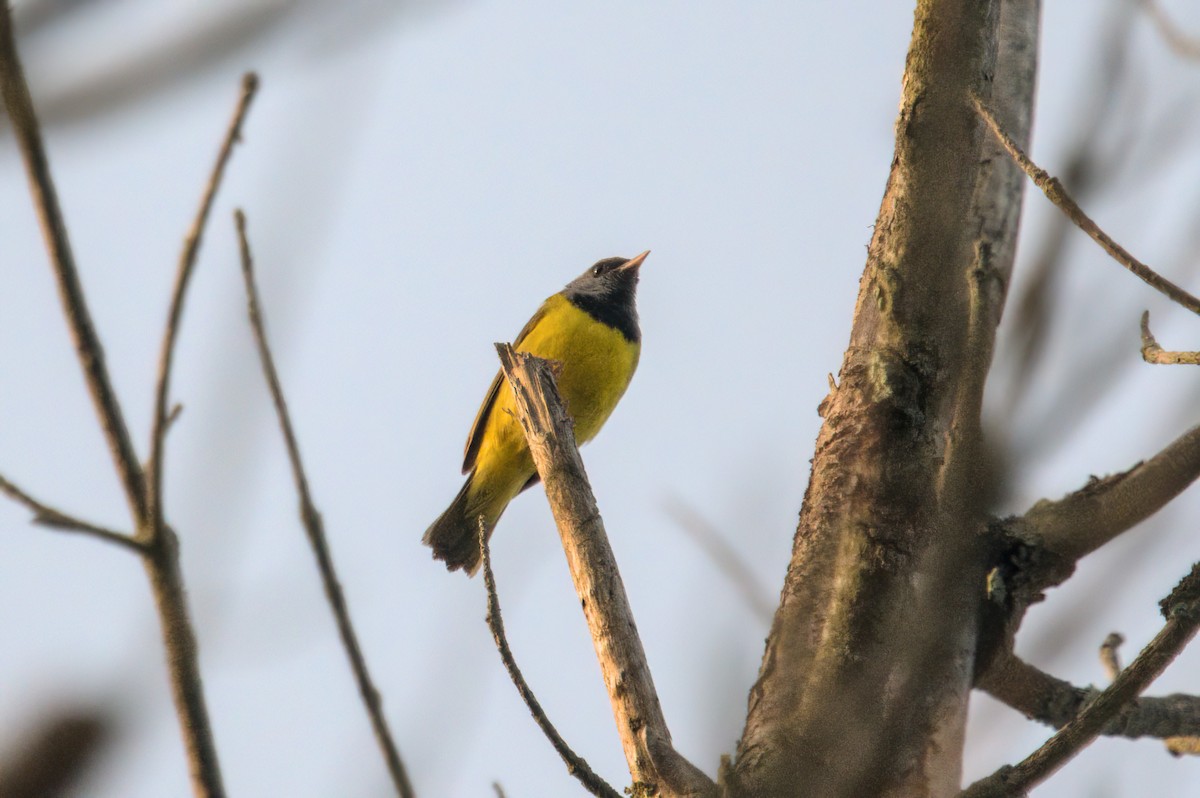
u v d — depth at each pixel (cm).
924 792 498
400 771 524
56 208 455
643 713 608
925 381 621
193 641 454
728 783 482
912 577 586
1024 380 420
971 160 612
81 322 462
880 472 611
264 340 562
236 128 512
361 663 537
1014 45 714
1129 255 489
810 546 616
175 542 463
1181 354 497
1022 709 725
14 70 335
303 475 561
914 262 624
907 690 489
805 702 514
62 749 274
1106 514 630
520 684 582
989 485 439
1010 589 637
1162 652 500
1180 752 738
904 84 622
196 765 439
